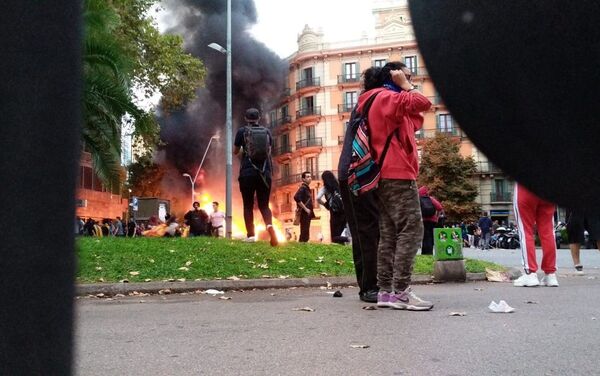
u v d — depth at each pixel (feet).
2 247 1.36
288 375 8.43
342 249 33.04
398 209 15.76
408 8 1.31
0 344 1.37
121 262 25.93
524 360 9.17
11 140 1.37
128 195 162.40
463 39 1.22
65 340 1.44
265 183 32.14
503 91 1.19
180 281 23.26
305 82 186.39
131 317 15.02
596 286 22.56
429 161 127.34
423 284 25.32
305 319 14.19
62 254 1.43
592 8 1.12
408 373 8.41
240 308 16.87
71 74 1.46
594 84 1.13
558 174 1.16
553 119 1.16
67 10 1.45
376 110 15.53
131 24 74.95
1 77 1.36
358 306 16.85
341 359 9.43
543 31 1.15
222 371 8.75
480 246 107.76
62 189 1.43
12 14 1.37
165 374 8.60
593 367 8.66
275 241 32.04
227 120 78.84
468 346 10.36
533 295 19.35
